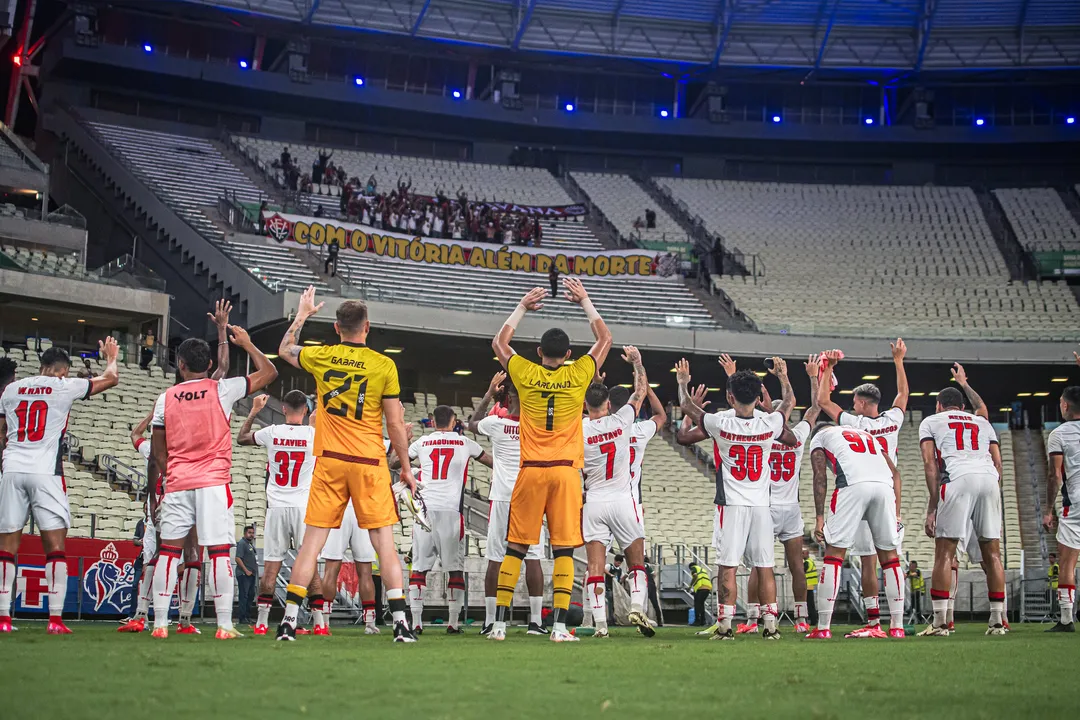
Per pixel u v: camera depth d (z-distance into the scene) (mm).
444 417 10766
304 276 28281
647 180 42906
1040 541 26531
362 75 41531
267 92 39281
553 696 4094
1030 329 29094
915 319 32375
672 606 20547
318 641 7348
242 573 14617
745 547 8656
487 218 33250
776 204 41188
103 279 24578
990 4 38031
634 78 43875
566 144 44250
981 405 9867
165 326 25453
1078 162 43656
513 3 39031
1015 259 36594
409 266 30500
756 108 44094
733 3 38500
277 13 36656
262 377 7836
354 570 16234
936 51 40469
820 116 44031
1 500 7918
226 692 4090
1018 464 28938
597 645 7344
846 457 9031
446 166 41188
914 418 31391
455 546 10578
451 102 41500
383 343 27750
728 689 4402
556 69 42750
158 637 7465
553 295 30188
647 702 3967
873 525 9078
